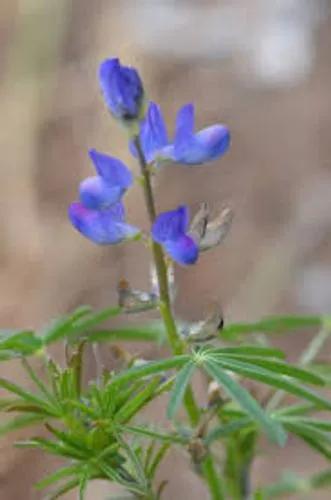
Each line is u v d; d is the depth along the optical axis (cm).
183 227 41
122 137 72
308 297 67
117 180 41
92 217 42
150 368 40
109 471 41
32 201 70
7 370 58
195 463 42
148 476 42
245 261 70
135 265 67
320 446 43
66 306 65
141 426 44
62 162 73
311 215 72
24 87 74
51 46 75
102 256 67
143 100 41
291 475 49
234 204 75
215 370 40
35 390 57
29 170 71
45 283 66
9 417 56
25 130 72
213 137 42
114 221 42
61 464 57
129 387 41
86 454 41
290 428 43
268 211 74
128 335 46
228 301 68
